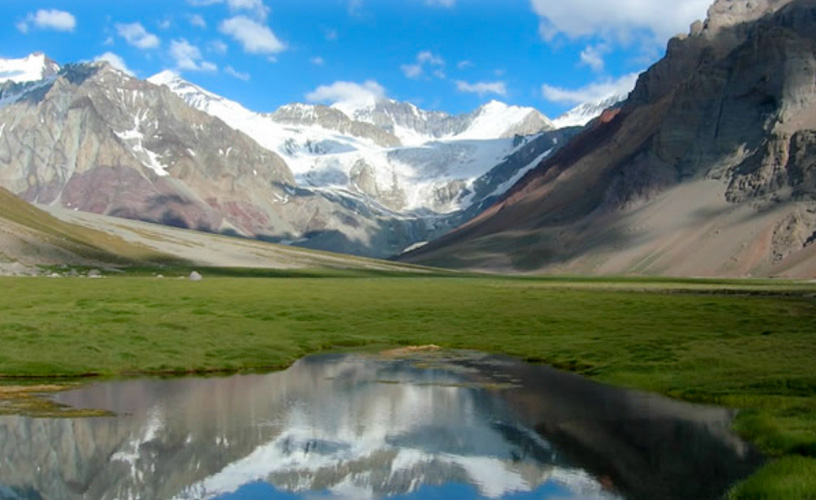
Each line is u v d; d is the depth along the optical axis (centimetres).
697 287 16350
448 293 12825
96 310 7962
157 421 3631
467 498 2562
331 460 2988
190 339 6128
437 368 5434
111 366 5106
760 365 4972
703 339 6412
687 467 2875
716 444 3216
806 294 12862
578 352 5944
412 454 3078
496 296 12081
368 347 6706
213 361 5438
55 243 19500
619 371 5009
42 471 2847
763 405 3909
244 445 3203
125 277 15975
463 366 5550
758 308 9469
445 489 2652
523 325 7950
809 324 7488
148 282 13550
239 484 2706
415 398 4247
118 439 3281
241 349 5862
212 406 3984
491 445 3212
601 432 3428
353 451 3108
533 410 3919
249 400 4166
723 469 2847
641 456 3031
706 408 3959
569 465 2920
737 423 3547
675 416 3772
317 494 2611
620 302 10706
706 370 4897
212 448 3152
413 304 10294
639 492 2592
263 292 12000
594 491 2620
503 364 5675
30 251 17988
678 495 2562
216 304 9481
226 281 15400
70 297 9700
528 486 2673
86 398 4178
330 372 5234
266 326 7481
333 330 7538
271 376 5034
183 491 2634
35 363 5025
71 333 6034
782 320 7931
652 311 9219
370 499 2552
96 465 2923
